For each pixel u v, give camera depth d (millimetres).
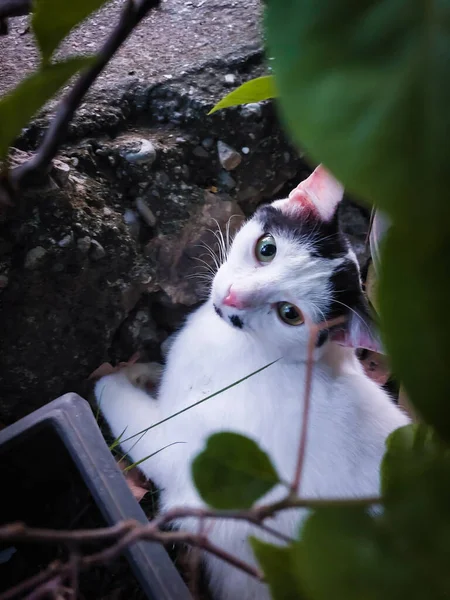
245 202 610
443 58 132
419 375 155
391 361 156
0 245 449
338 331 464
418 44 135
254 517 216
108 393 521
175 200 551
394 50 136
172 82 573
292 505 212
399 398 519
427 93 131
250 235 499
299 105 136
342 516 199
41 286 473
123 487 365
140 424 511
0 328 471
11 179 255
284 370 482
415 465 220
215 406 485
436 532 193
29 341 485
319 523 198
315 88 136
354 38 137
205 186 583
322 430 460
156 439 501
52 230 462
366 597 187
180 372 520
